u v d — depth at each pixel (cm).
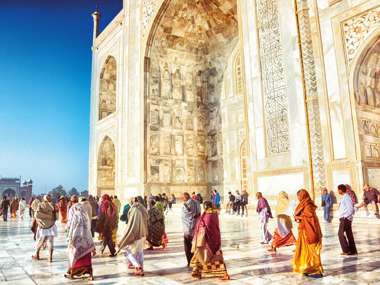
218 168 2781
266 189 1540
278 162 1499
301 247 566
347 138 1261
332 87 1332
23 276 613
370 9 1248
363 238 889
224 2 2475
